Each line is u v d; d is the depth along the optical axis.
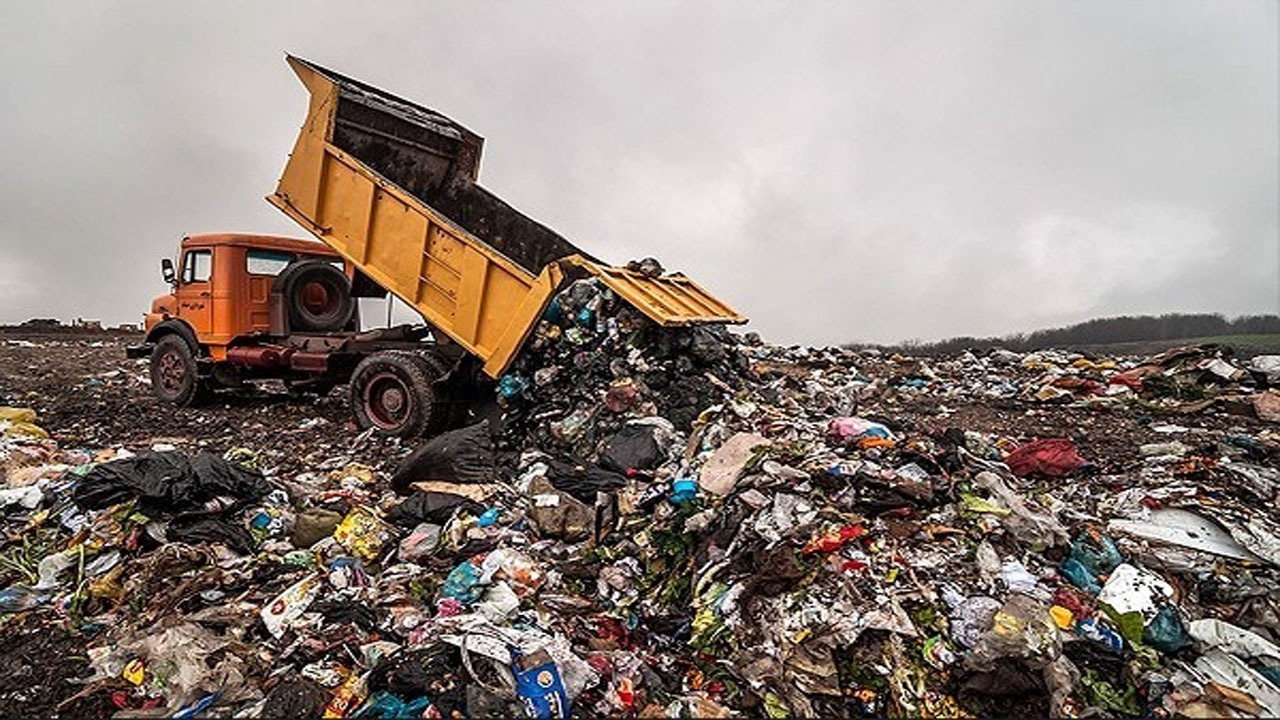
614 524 4.57
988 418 7.96
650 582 4.05
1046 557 3.71
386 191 7.05
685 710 2.89
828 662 3.08
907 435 5.15
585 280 6.42
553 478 5.05
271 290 9.09
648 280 6.61
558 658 3.03
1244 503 4.42
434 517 4.58
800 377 9.45
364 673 3.05
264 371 9.09
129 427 8.23
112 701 2.98
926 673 3.04
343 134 7.41
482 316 6.80
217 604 3.67
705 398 5.95
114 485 4.38
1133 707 2.91
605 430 5.73
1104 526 4.18
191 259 9.26
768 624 3.31
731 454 4.73
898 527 3.80
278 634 3.38
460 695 2.77
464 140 8.53
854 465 4.31
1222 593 3.51
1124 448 6.33
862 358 13.38
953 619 3.21
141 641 3.24
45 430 7.77
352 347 8.22
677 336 6.23
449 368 7.46
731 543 3.89
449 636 3.13
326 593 3.72
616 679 3.08
